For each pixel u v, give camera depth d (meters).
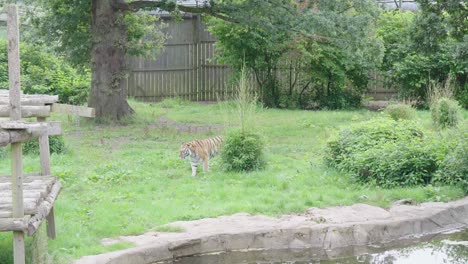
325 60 24.00
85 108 8.51
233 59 24.84
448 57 23.67
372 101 27.42
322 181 11.84
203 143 12.66
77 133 17.86
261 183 11.73
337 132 13.52
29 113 7.54
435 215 10.11
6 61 24.50
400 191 11.04
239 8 18.50
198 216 9.79
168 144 16.03
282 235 9.22
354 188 11.44
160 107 25.06
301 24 17.92
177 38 28.20
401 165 11.56
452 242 9.70
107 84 20.05
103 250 8.23
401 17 24.97
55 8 19.98
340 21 17.86
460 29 14.89
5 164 13.29
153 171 12.84
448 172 11.47
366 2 18.27
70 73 24.25
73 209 9.94
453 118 16.73
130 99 27.31
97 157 14.23
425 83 24.11
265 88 25.36
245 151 12.70
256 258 9.00
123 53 20.39
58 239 8.48
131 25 21.52
